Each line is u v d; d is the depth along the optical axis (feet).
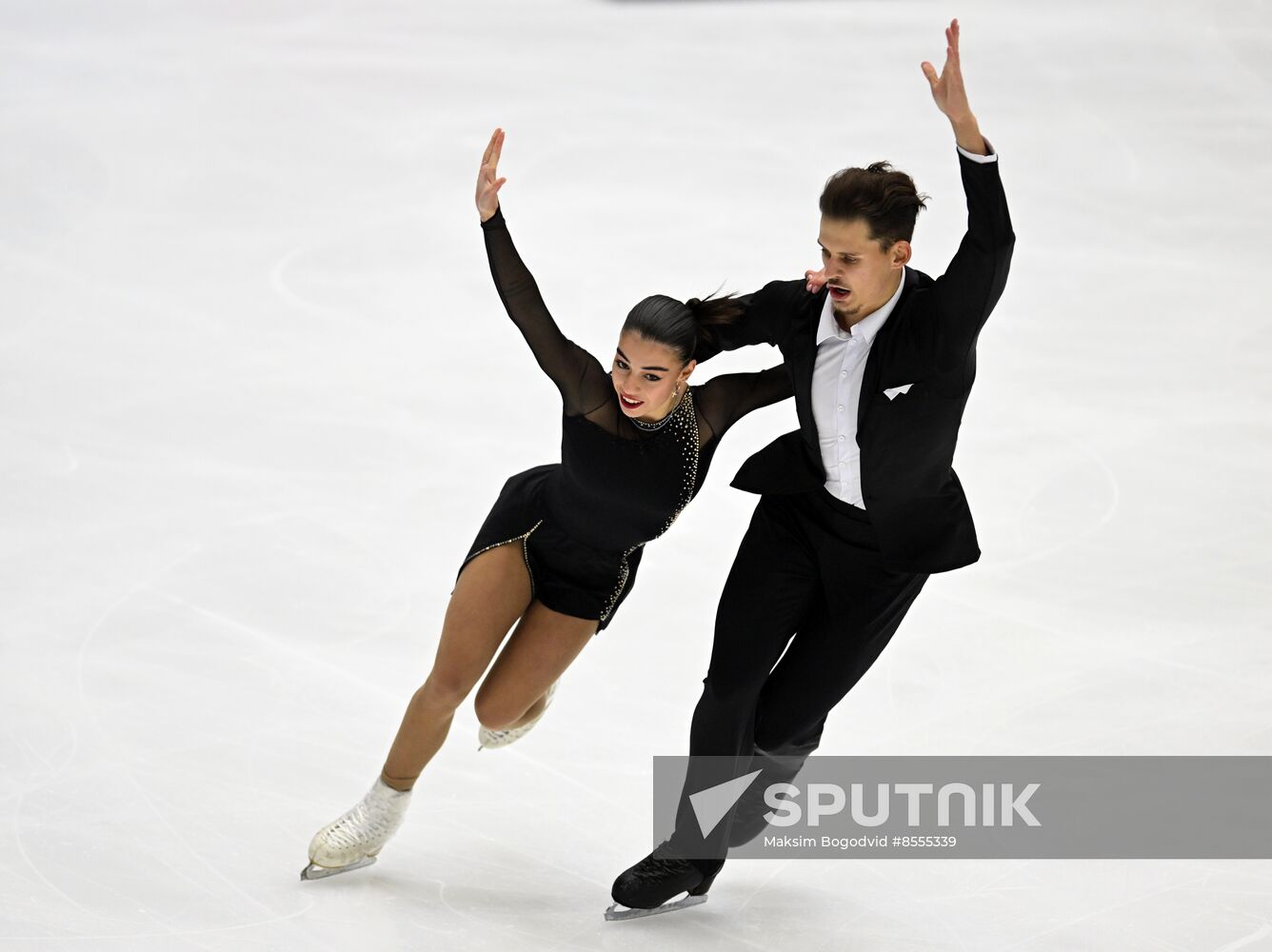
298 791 50.60
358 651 60.85
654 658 61.98
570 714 57.26
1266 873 46.39
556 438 85.10
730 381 43.47
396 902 44.11
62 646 60.03
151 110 157.28
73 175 136.36
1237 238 123.54
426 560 69.41
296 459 80.89
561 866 47.01
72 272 112.57
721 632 42.96
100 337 99.60
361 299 109.09
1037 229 125.80
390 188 135.64
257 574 67.26
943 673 59.98
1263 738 54.70
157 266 114.73
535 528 44.09
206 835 47.52
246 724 54.95
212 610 63.72
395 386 92.79
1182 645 61.93
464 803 50.80
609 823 49.88
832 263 38.42
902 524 41.27
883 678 59.67
